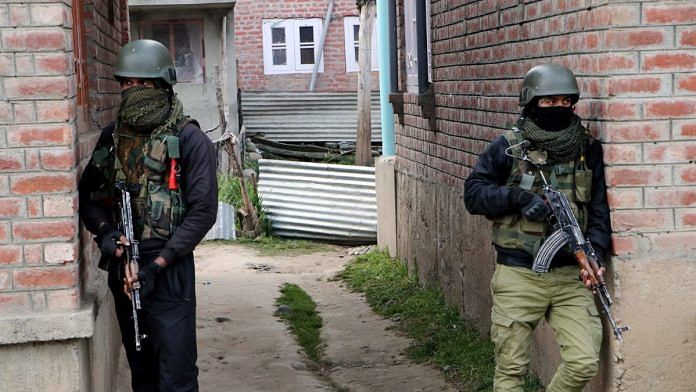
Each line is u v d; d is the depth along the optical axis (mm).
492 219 4855
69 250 4277
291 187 15758
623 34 4605
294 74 25375
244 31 25219
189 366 4656
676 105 4637
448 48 8336
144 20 20438
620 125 4641
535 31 5816
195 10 20469
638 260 4656
